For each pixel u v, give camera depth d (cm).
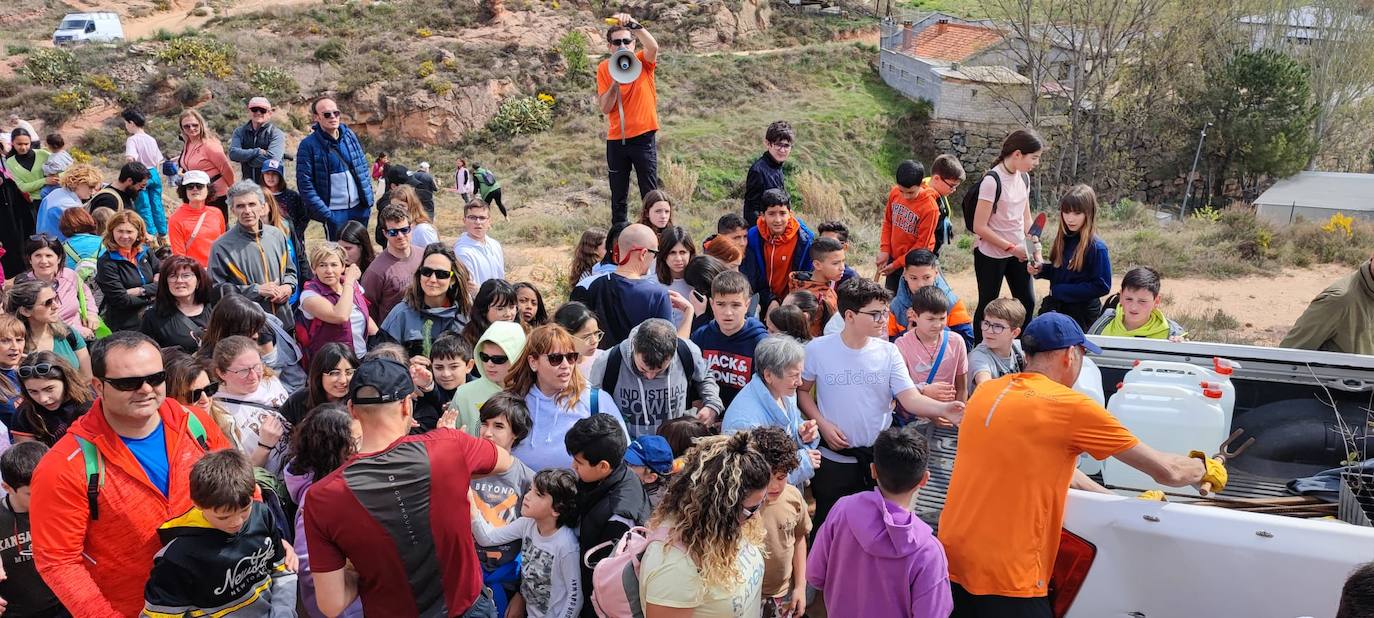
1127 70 3697
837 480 505
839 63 4519
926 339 537
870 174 3784
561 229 1886
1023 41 3803
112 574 390
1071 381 380
